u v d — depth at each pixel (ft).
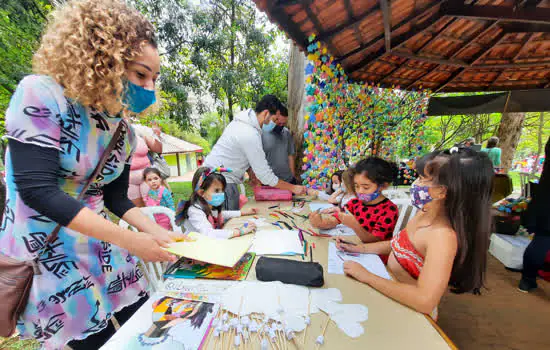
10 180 2.59
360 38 6.88
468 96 15.47
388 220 4.78
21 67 12.35
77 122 2.60
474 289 3.10
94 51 2.20
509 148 19.31
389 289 2.77
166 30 18.88
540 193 6.91
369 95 10.05
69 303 2.89
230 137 6.63
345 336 2.21
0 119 13.00
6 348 5.38
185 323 2.36
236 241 3.49
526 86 13.00
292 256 3.78
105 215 3.32
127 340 2.14
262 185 8.02
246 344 2.14
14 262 2.62
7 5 12.18
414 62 9.64
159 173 9.05
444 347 2.09
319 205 6.72
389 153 12.67
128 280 3.50
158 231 3.37
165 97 20.02
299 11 5.14
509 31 7.89
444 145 23.41
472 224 2.87
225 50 22.20
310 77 6.03
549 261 6.72
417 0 5.56
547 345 5.43
